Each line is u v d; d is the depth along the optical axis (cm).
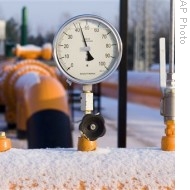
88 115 270
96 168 251
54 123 640
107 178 249
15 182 247
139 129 1168
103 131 270
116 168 251
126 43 387
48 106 679
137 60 3328
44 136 627
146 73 2002
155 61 3288
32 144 642
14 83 1143
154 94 1742
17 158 258
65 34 270
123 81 393
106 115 1524
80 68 271
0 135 276
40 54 1439
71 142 643
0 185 246
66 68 270
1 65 1470
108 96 2495
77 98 1753
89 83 271
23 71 1156
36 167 251
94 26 271
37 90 721
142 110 1680
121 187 249
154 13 3991
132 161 256
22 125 1010
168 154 264
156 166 254
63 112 669
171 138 273
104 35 271
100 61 271
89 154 263
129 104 1958
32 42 5162
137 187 249
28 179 248
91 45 271
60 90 717
